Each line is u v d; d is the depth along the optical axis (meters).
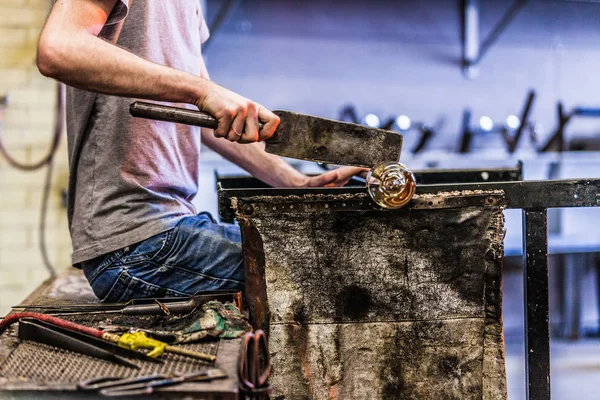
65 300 1.46
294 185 1.66
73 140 1.41
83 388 0.89
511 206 1.25
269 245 1.23
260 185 1.85
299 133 1.20
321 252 1.23
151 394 0.89
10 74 3.17
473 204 1.24
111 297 1.38
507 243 3.89
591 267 3.81
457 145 4.42
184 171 1.43
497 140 4.37
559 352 3.60
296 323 1.24
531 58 4.45
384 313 1.25
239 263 1.34
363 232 1.23
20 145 3.19
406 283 1.25
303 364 1.24
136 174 1.35
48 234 3.24
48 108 3.20
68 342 1.06
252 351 0.99
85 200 1.37
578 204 1.26
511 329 3.82
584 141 4.51
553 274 3.80
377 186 1.17
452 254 1.25
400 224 1.24
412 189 1.18
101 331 1.09
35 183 3.21
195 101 1.17
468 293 1.25
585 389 3.02
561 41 4.46
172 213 1.36
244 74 4.20
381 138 1.20
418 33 4.32
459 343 1.26
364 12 4.26
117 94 1.16
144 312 1.26
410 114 4.37
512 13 4.17
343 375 1.25
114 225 1.34
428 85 4.37
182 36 1.43
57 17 1.13
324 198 1.22
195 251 1.34
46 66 1.11
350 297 1.24
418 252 1.24
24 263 3.23
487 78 4.42
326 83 4.28
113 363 1.01
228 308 1.17
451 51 4.37
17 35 3.17
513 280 3.82
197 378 0.93
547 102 4.49
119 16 1.20
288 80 4.25
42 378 0.95
